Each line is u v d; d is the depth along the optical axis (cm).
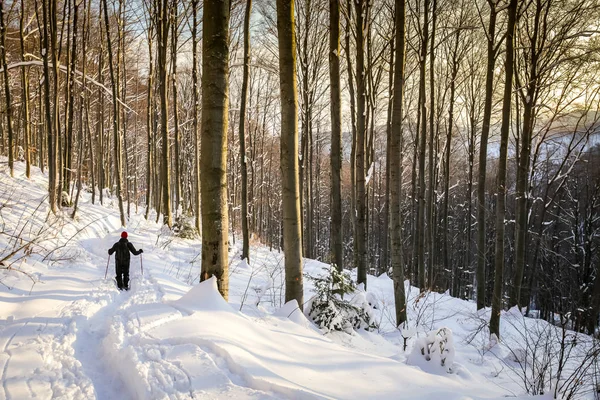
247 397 285
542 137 1711
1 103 2075
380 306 1077
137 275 841
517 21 1102
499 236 891
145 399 289
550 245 2423
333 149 1027
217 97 552
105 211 1850
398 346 733
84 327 481
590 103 1570
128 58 2391
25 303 544
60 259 863
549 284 1958
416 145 1992
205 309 499
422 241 1513
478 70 2020
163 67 1595
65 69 1416
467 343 837
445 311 1148
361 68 1160
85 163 2630
